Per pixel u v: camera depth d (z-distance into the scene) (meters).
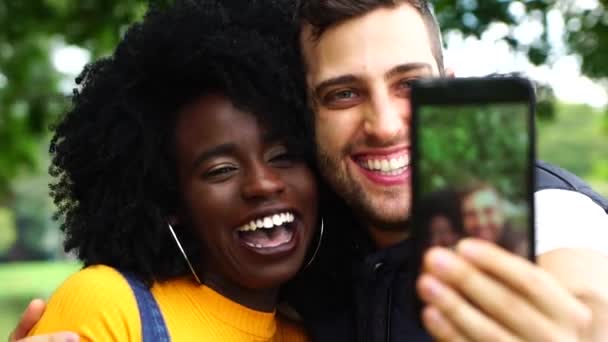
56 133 2.18
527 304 1.19
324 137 1.96
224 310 1.98
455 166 1.32
